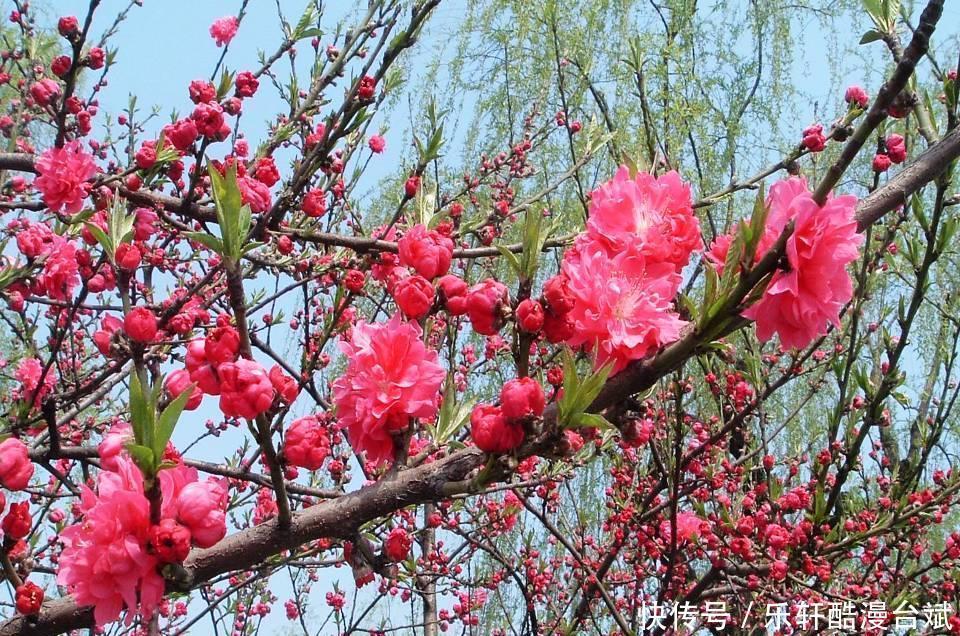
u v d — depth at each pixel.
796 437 6.20
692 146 5.76
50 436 3.30
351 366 1.65
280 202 3.42
